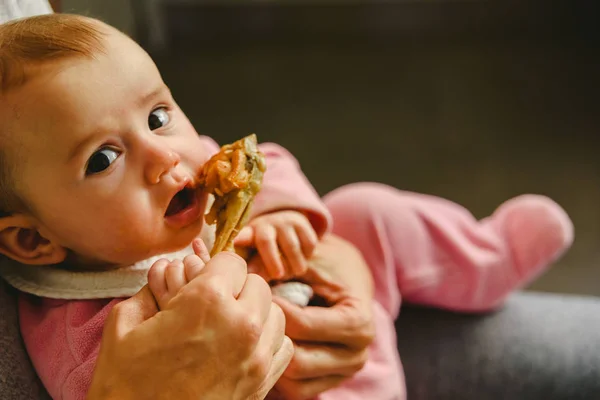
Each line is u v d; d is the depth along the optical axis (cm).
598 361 80
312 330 69
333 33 212
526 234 86
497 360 82
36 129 62
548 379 80
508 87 182
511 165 155
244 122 175
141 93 63
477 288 85
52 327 68
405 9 208
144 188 63
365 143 166
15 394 65
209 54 206
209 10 211
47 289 69
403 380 80
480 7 205
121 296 69
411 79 189
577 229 137
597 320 84
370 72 193
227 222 65
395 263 84
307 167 158
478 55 196
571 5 202
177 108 67
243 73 197
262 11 212
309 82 191
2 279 71
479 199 145
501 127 167
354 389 76
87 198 63
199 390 57
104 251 65
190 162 65
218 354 57
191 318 57
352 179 154
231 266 60
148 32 204
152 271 61
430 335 85
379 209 83
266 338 59
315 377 70
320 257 75
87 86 62
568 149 158
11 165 63
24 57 62
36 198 64
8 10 71
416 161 158
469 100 178
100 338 66
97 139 62
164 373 57
